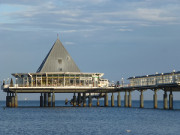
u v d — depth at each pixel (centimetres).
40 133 12569
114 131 13025
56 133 12594
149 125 14575
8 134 12338
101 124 14938
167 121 15788
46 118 17275
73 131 13012
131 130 13262
